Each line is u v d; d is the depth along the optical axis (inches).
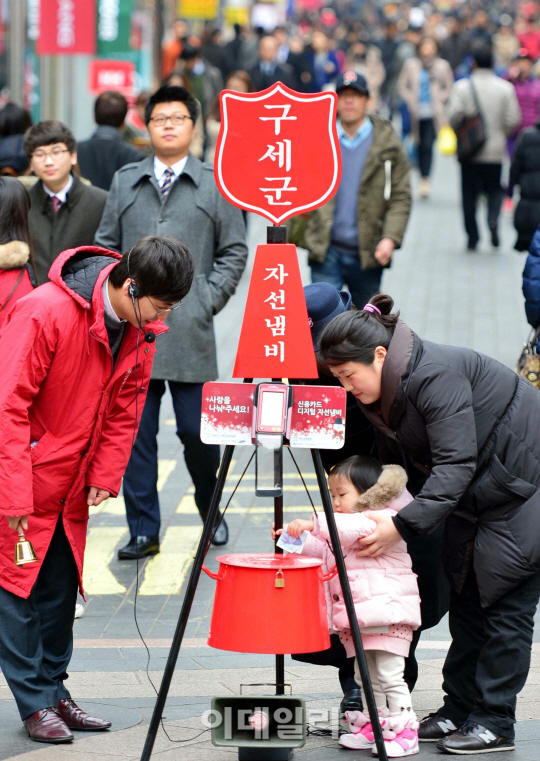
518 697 461.7
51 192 663.8
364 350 386.0
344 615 401.1
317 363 424.8
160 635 537.3
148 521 641.6
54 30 1219.9
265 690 460.4
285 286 384.5
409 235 1600.6
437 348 400.2
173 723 436.1
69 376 409.7
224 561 379.9
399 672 407.5
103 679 483.2
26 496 398.3
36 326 401.1
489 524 406.0
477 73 1424.7
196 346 626.8
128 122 1169.4
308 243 793.6
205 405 384.5
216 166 392.8
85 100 1314.0
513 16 4817.9
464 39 2591.0
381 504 404.2
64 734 414.6
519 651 408.8
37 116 1343.5
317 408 380.2
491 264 1414.9
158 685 476.7
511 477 400.2
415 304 1205.1
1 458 397.7
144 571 620.4
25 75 1318.9
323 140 391.9
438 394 388.2
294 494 746.2
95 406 415.8
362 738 410.6
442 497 385.7
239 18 3489.2
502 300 1227.2
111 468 424.8
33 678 420.5
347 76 787.4
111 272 404.2
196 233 632.4
